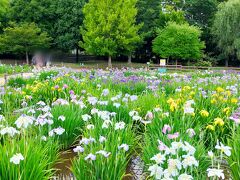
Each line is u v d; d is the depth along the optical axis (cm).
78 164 396
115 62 4672
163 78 1427
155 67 3059
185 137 438
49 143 460
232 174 399
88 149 423
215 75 1778
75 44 4312
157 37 4006
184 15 4738
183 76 1474
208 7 4703
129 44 3888
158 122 526
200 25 4653
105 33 3709
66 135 541
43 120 483
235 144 410
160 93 841
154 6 4394
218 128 530
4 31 3944
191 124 509
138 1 4269
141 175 451
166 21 4272
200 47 3928
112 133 453
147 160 434
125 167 447
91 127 491
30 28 3728
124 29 3694
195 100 650
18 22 4272
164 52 3900
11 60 4381
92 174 373
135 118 514
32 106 669
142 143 537
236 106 647
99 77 1255
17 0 4241
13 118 563
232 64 4584
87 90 859
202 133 470
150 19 4372
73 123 552
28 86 908
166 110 580
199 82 1168
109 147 407
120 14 3691
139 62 4912
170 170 323
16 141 433
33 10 4212
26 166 352
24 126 443
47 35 4022
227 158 427
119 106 619
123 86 1073
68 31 4228
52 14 4247
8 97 777
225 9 3741
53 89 827
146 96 782
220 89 708
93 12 3766
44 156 412
